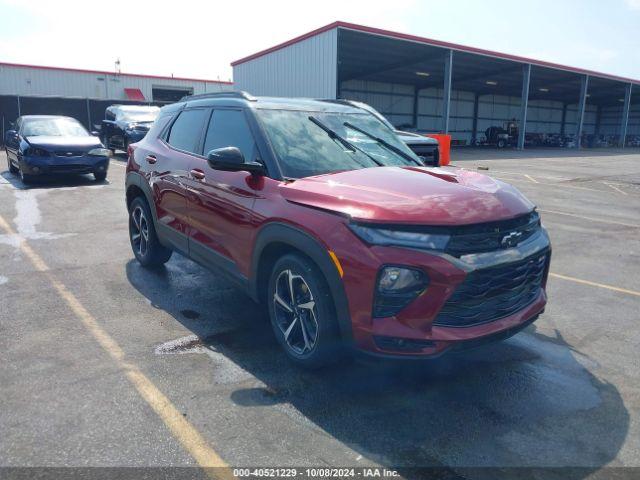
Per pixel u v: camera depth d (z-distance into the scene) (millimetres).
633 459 2578
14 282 5078
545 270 3506
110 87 37562
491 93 47000
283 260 3348
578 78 38281
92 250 6332
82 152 11758
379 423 2842
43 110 28297
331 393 3145
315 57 23047
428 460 2541
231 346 3762
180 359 3539
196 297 4758
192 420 2822
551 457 2582
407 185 3240
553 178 17062
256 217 3498
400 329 2789
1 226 7559
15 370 3322
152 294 4816
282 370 3412
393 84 40219
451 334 2812
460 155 29797
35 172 11305
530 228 3273
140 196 5492
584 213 9992
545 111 52781
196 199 4254
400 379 3336
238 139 3988
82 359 3500
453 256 2781
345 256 2867
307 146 3832
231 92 4469
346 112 4551
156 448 2578
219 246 4027
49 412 2861
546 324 4355
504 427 2834
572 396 3178
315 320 3186
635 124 55781
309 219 3092
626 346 3928
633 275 5809
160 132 5281
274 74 25766
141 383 3203
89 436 2658
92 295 4758
